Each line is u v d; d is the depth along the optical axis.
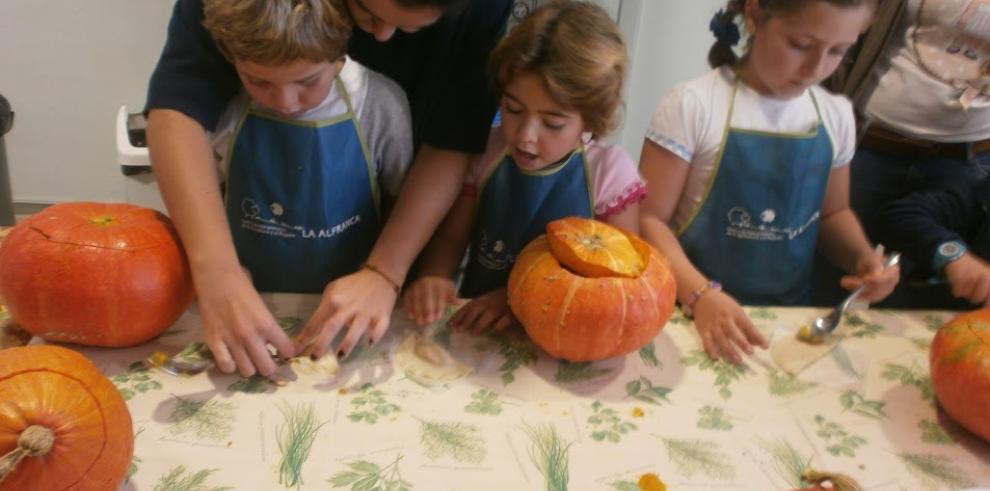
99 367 0.61
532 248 0.70
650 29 1.64
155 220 0.65
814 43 0.80
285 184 0.76
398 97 0.79
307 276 0.83
